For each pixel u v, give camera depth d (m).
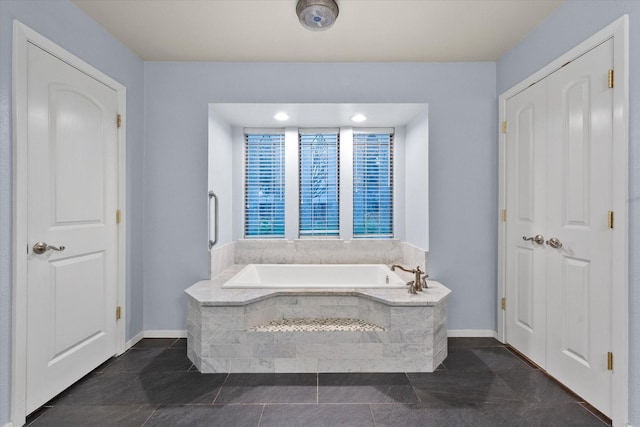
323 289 2.36
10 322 1.54
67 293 1.89
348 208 3.34
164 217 2.66
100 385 1.95
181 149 2.66
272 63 2.67
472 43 2.39
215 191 2.84
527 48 2.27
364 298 2.28
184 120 2.66
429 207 2.68
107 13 2.03
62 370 1.85
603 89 1.63
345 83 2.68
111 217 2.26
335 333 2.12
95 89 2.10
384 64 2.68
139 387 1.93
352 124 3.27
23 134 1.58
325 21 1.95
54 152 1.79
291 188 3.33
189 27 2.19
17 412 1.56
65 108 1.86
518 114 2.36
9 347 1.54
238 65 2.67
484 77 2.67
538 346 2.15
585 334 1.76
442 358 2.26
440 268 2.68
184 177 2.66
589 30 1.74
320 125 3.31
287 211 3.33
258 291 2.31
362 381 2.00
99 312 2.15
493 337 2.66
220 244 2.97
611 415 1.60
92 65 2.08
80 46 1.98
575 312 1.83
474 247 2.68
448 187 2.68
